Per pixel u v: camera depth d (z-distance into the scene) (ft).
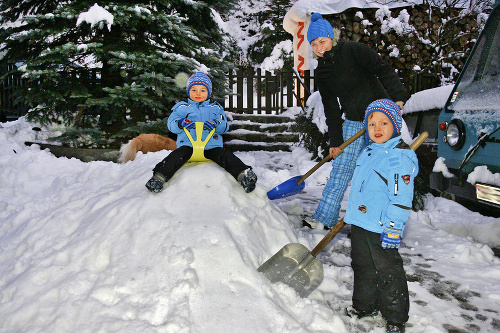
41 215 12.57
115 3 24.04
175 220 9.67
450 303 9.20
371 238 8.02
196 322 7.46
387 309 7.90
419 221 14.98
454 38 40.11
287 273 9.05
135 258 8.95
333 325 7.90
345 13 40.68
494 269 10.71
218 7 29.58
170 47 26.58
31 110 25.62
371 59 12.16
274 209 11.98
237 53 50.52
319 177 23.35
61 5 25.76
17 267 9.60
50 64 23.71
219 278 8.46
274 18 51.13
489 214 16.33
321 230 13.67
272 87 36.63
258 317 7.69
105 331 7.31
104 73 25.73
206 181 10.86
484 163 12.31
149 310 7.69
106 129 26.02
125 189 11.94
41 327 7.66
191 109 12.03
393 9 41.55
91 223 10.57
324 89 13.28
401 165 7.73
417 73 36.94
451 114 13.92
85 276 8.85
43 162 20.33
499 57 13.83
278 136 32.91
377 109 8.15
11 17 26.81
